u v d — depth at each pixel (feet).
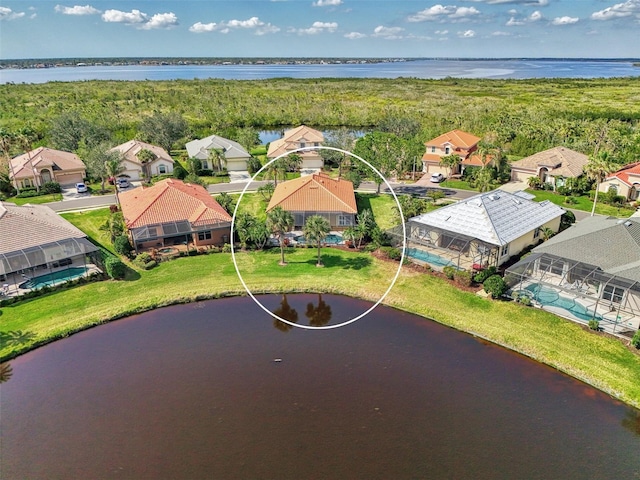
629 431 85.20
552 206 170.81
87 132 311.06
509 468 77.46
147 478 76.18
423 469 77.30
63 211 203.62
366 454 80.43
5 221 143.23
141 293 134.92
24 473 77.82
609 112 393.29
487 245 140.56
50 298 131.44
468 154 264.52
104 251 161.07
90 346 113.39
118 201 200.95
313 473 76.59
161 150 285.84
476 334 114.73
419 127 357.00
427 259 152.76
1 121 373.40
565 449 81.35
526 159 246.27
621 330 110.83
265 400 94.22
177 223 165.07
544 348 106.93
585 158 244.22
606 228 135.64
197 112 452.76
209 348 112.37
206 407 92.38
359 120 452.35
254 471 77.05
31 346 112.06
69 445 83.51
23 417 90.58
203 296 134.31
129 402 94.22
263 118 456.86
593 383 96.48
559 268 132.46
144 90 598.75
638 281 112.37
